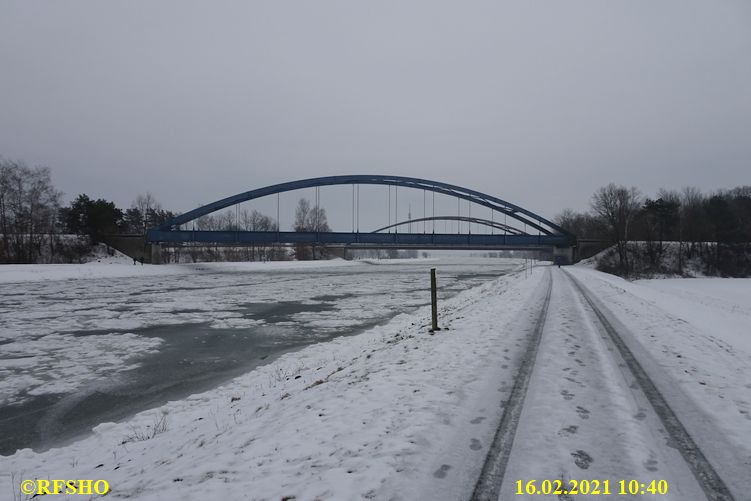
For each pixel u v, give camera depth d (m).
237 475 3.90
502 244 84.69
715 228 69.06
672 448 4.13
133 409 8.15
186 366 11.24
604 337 9.55
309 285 39.47
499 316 12.82
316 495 3.38
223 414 6.78
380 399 5.62
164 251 82.94
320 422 4.98
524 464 3.85
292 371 9.95
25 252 60.00
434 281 11.04
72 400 8.73
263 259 97.69
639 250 75.44
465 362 7.36
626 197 78.94
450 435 4.43
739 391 5.76
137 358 12.20
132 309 23.19
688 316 14.53
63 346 13.86
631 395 5.64
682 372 6.71
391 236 80.12
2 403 8.59
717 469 3.73
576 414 4.99
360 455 4.05
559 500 3.29
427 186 92.06
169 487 3.86
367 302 25.27
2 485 5.03
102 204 68.56
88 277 51.19
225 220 114.94
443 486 3.49
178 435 6.09
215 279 49.34
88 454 6.02
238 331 16.25
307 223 112.62
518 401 5.43
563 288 24.11
